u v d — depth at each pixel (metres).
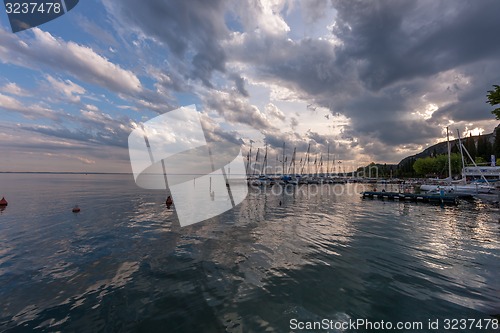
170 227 17.42
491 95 14.38
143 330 6.26
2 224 17.78
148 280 9.05
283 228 17.58
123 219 19.91
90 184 66.50
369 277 9.45
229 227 17.72
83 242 13.61
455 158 86.50
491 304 7.53
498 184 44.84
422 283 8.97
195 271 9.88
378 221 20.52
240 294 8.11
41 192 41.22
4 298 7.66
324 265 10.62
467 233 16.42
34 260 10.88
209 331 6.27
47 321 6.54
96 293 8.06
